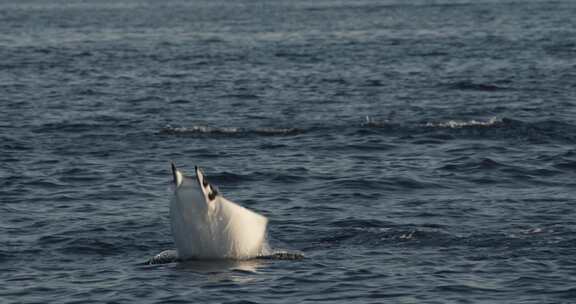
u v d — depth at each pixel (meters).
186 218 68.69
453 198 89.44
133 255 71.31
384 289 61.91
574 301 59.16
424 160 108.19
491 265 66.38
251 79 197.38
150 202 89.25
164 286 63.00
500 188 94.12
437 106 153.12
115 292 62.09
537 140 119.50
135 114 149.62
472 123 131.00
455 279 63.53
